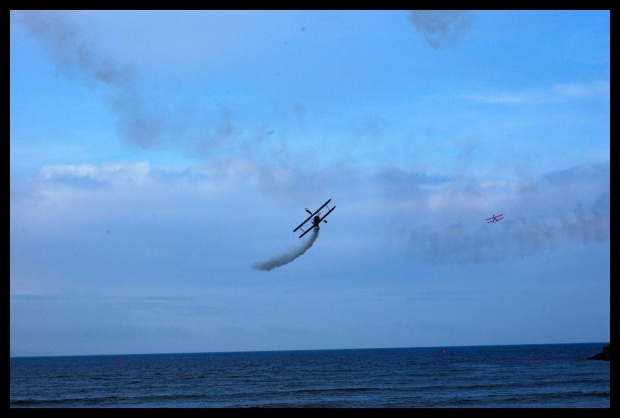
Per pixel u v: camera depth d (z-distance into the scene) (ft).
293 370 485.97
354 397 244.01
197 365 648.79
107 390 308.81
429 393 252.01
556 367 410.31
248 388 300.20
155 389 308.81
